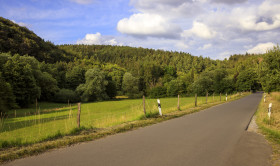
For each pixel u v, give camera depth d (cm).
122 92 10356
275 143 637
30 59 6372
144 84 11506
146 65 12612
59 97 7219
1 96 3719
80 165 427
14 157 480
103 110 3859
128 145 589
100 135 715
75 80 8981
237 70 11944
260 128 907
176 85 8888
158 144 602
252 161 466
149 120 1064
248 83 8056
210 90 8531
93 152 520
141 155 495
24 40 11325
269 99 3148
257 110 1730
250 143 634
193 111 1588
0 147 573
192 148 562
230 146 592
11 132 1150
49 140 646
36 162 448
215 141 650
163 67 13438
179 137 699
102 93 7875
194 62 17162
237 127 919
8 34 10819
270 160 473
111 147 567
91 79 7775
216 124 993
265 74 2008
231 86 8394
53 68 9006
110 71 12300
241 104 2411
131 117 1182
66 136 699
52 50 14338
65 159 466
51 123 1639
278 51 1881
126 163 438
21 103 5206
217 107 2000
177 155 497
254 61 14712
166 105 2948
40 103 6512
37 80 6412
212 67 13800
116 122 1048
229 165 438
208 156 495
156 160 459
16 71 5028
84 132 758
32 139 664
